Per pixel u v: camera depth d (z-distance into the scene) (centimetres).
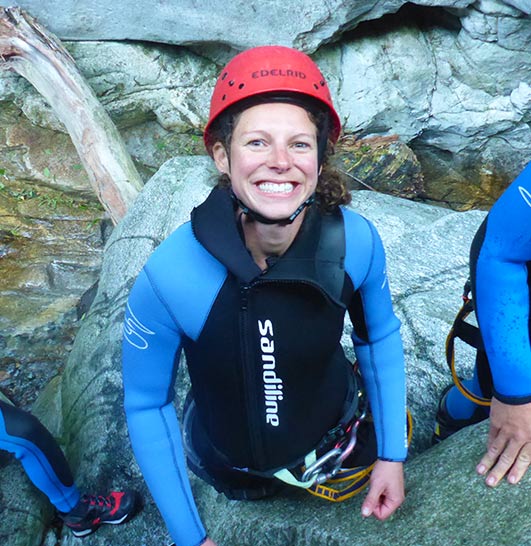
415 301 264
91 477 256
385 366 149
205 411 148
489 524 135
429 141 583
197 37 492
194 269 126
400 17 527
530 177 120
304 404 141
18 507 256
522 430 137
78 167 519
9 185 517
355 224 132
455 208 588
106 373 283
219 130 119
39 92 494
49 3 465
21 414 227
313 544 160
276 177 114
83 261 478
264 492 169
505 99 543
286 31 488
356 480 159
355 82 529
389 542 144
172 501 141
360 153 539
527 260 130
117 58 499
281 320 128
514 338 131
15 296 441
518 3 471
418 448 223
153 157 548
